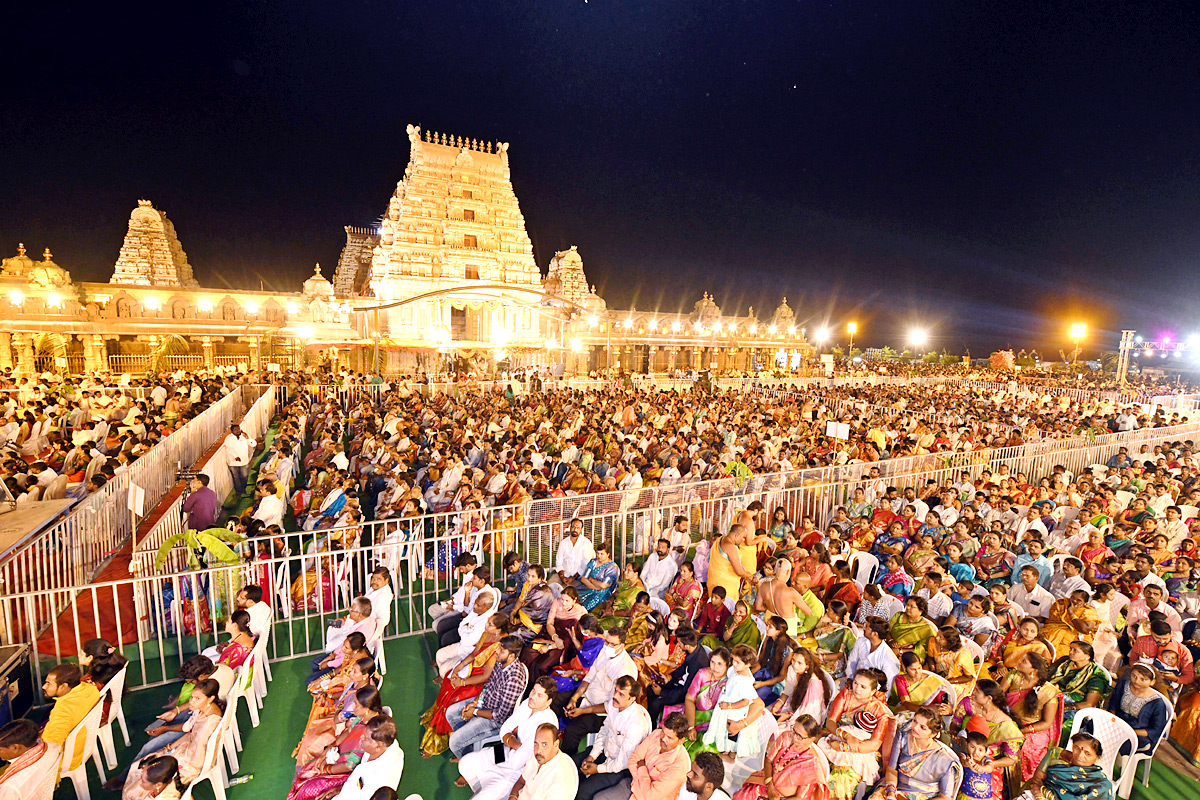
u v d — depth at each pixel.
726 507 11.59
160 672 7.32
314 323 40.72
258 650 6.66
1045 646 6.16
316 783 5.18
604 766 5.49
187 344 39.88
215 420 18.55
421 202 46.00
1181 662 6.50
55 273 34.69
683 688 6.36
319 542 9.30
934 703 5.85
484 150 49.00
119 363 36.62
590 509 11.09
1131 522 10.61
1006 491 12.16
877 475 13.67
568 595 7.02
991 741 5.30
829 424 15.55
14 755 4.55
